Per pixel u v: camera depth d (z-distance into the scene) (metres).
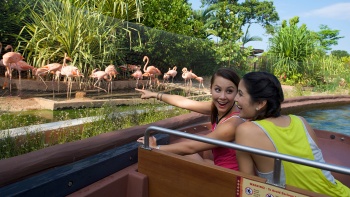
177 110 5.26
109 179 2.07
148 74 7.88
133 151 2.43
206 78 12.19
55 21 6.63
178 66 11.02
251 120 1.72
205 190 1.69
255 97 1.65
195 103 2.85
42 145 2.81
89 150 2.40
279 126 1.60
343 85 15.62
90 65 6.57
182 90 8.73
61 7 7.05
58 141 3.06
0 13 5.83
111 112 4.27
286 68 16.34
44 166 2.04
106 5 9.02
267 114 1.66
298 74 16.16
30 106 4.57
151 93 3.04
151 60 9.72
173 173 1.84
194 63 11.79
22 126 3.41
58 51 6.73
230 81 2.10
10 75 5.02
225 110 2.15
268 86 1.63
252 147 1.51
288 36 16.92
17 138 2.84
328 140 3.66
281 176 1.50
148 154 1.96
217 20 16.28
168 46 10.32
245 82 1.70
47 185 1.70
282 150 1.53
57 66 5.58
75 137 3.25
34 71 5.54
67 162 2.21
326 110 9.12
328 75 16.55
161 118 4.67
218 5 20.84
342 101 10.19
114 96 6.23
